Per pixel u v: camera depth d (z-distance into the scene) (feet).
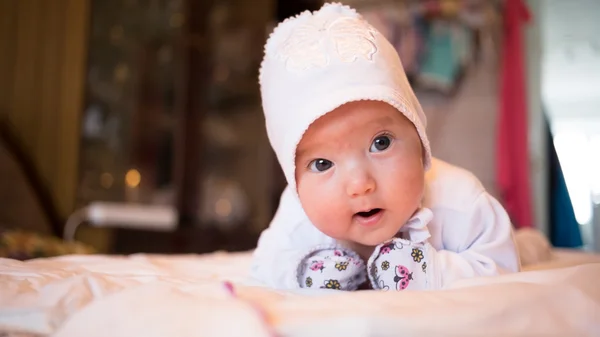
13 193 7.03
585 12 11.35
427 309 1.56
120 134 7.95
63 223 7.39
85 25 7.57
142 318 1.45
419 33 9.20
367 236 2.41
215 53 8.55
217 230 8.30
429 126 9.42
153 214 7.16
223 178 8.75
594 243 14.14
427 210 2.48
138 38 8.08
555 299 1.76
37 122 7.60
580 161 17.44
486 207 2.62
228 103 8.80
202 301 1.54
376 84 2.40
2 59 7.56
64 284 2.14
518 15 8.84
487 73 9.22
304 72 2.47
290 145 2.44
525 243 3.84
